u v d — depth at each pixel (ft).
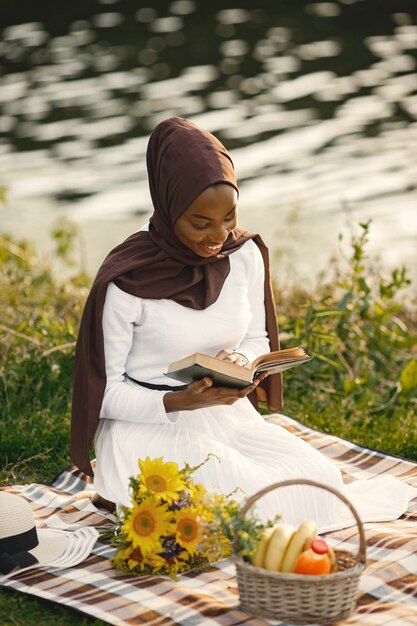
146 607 12.60
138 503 13.55
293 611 12.03
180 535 13.44
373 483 16.40
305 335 21.89
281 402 16.79
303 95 53.83
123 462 14.74
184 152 14.28
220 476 14.43
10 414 19.66
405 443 19.42
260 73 58.08
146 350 15.01
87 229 37.17
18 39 65.82
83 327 14.92
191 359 13.50
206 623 12.14
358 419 20.97
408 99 53.11
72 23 70.59
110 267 14.92
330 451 18.51
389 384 22.74
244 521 12.32
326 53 62.90
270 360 14.40
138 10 74.49
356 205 39.27
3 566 13.67
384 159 44.47
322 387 21.80
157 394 14.58
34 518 15.56
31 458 17.85
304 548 12.23
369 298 22.94
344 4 76.74
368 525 15.20
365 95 53.93
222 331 15.07
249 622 12.14
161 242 14.92
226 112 50.49
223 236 14.43
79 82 55.67
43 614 12.89
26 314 24.14
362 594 13.00
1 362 21.27
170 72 58.08
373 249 34.71
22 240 32.04
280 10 75.41
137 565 13.60
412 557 13.83
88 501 16.31
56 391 20.66
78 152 45.16
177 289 14.83
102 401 14.84
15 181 42.09
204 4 77.10
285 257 33.53
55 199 40.22
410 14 73.05
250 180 41.96
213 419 15.28
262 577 11.98
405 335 23.07
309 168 43.32
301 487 14.73
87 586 13.23
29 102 51.96
